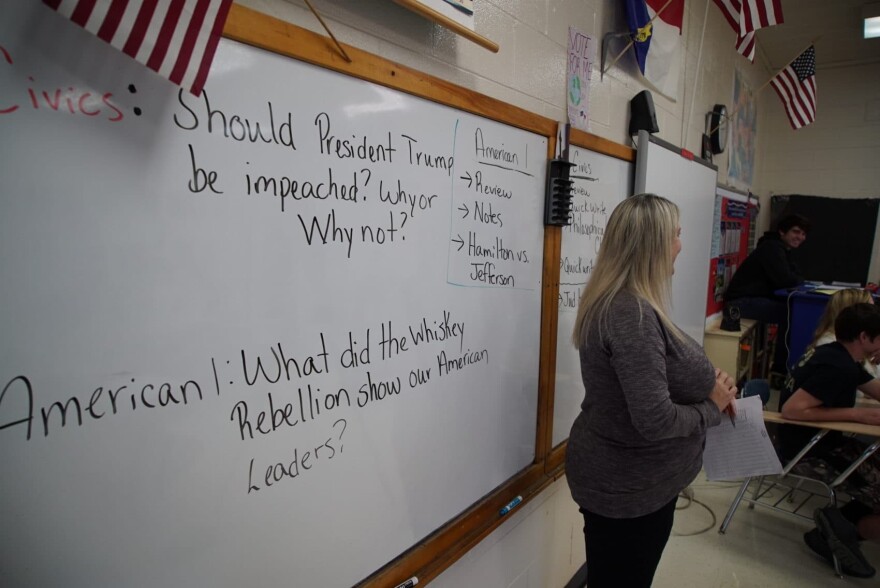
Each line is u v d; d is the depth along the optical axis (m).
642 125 1.75
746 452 1.51
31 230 0.44
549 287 1.26
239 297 0.61
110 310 0.50
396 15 0.85
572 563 1.73
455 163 0.92
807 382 1.87
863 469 1.95
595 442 1.08
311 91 0.66
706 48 2.83
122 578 0.53
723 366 3.11
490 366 1.09
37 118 0.44
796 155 5.13
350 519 0.79
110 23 0.45
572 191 1.37
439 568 0.95
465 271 0.98
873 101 4.69
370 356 0.79
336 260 0.72
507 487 1.18
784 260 3.68
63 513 0.48
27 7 0.43
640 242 1.02
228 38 0.56
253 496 0.65
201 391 0.58
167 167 0.53
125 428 0.52
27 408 0.45
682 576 1.87
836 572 1.87
